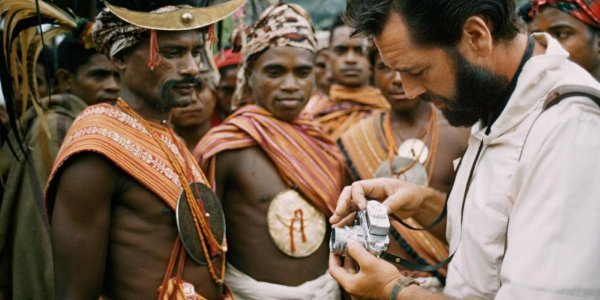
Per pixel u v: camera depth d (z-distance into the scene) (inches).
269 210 75.7
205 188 61.9
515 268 39.6
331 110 109.0
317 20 131.0
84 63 87.6
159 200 56.7
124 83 59.6
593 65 80.4
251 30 82.4
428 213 57.9
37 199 76.8
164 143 59.1
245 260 76.0
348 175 90.1
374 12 43.8
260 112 80.4
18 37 63.0
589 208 38.5
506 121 44.8
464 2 41.9
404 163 87.5
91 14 66.7
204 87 94.5
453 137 88.1
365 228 47.5
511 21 44.2
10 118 61.7
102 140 54.2
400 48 44.0
